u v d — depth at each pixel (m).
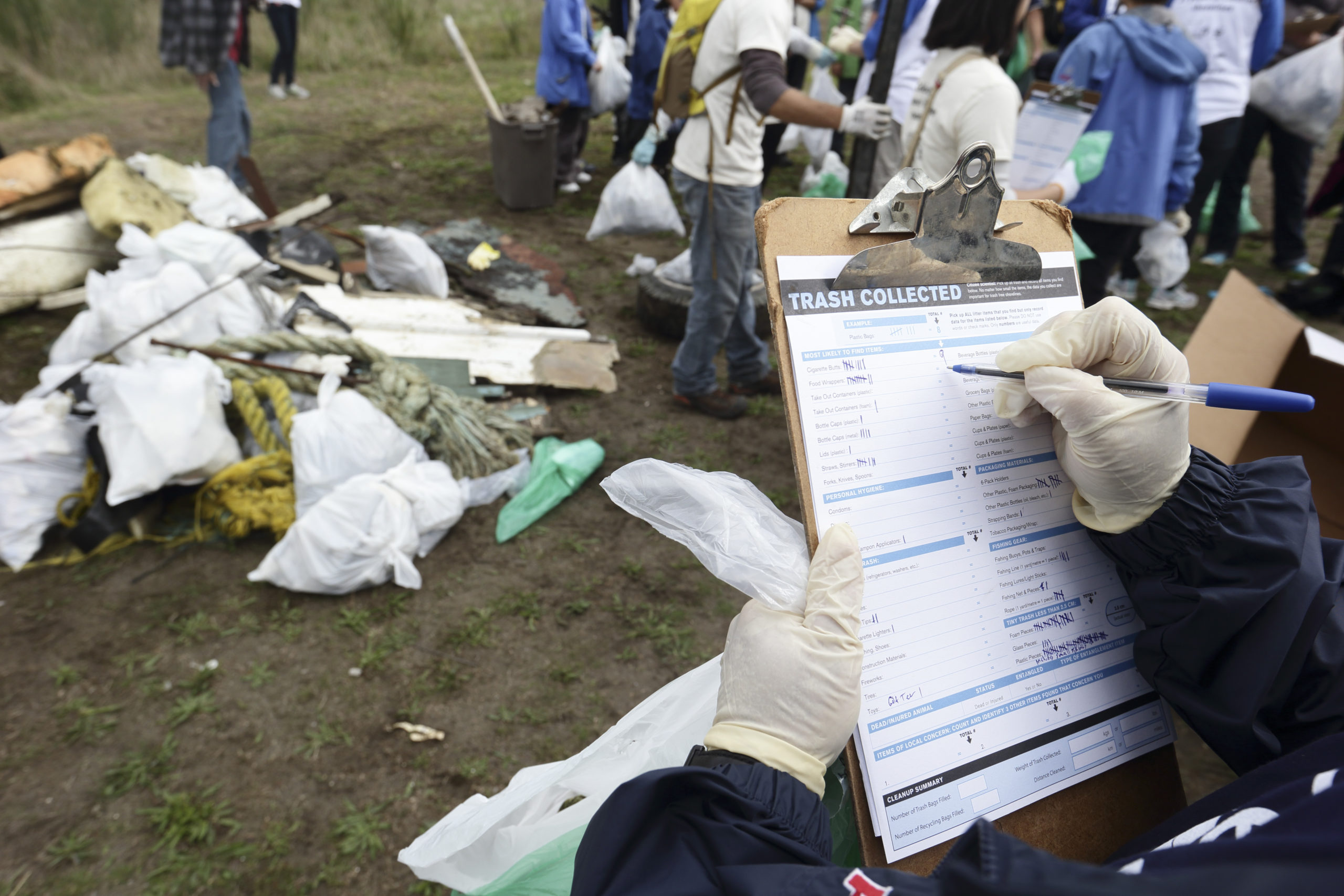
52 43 8.30
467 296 4.34
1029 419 0.97
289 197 5.73
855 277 0.92
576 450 3.23
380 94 8.77
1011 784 0.89
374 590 2.63
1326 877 0.40
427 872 1.09
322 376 3.07
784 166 7.38
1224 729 0.84
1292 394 0.77
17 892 1.77
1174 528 0.85
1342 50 4.79
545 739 2.20
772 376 3.83
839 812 0.99
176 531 2.79
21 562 2.58
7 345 3.66
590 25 6.46
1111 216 3.35
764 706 0.78
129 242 3.41
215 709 2.20
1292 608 0.79
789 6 2.71
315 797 2.00
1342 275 4.75
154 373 2.68
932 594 0.89
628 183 4.67
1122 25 3.19
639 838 0.69
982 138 2.22
